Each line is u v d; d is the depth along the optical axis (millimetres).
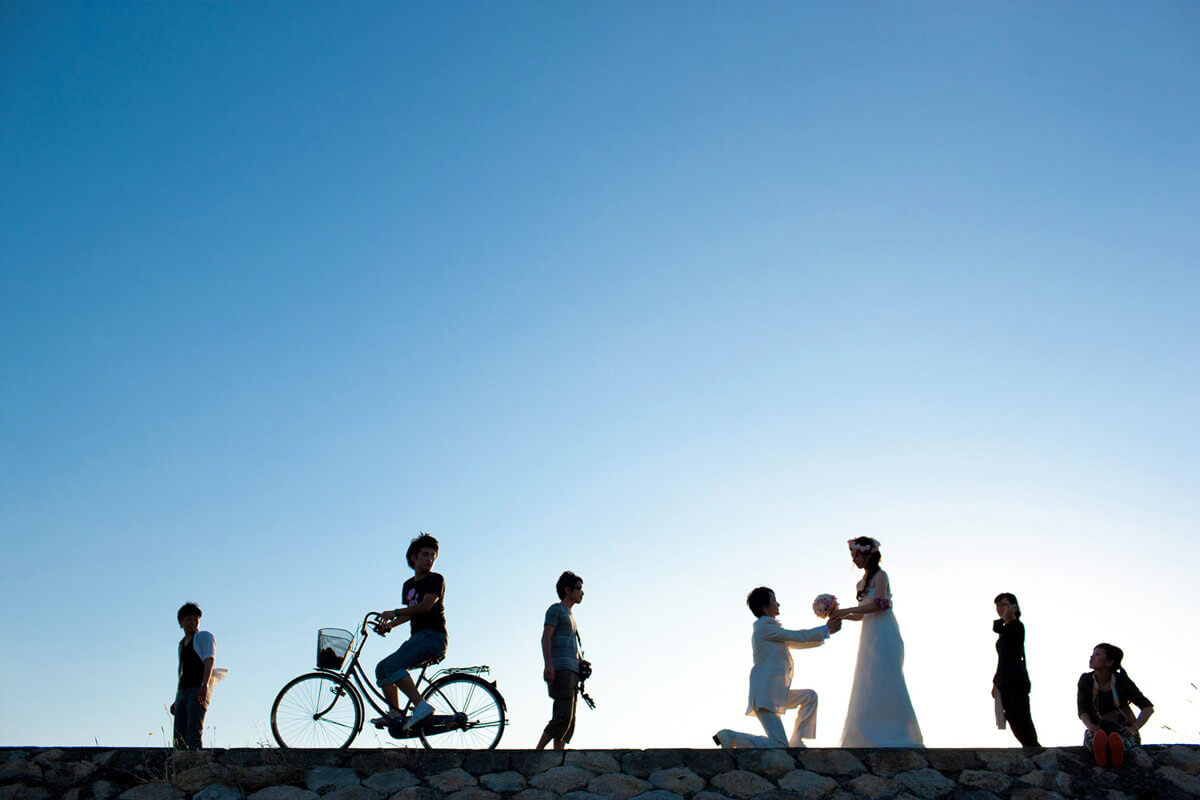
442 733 11297
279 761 10312
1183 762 10586
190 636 12320
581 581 12312
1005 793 10305
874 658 11609
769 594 12117
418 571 11883
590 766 10367
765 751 10570
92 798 10008
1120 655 11297
